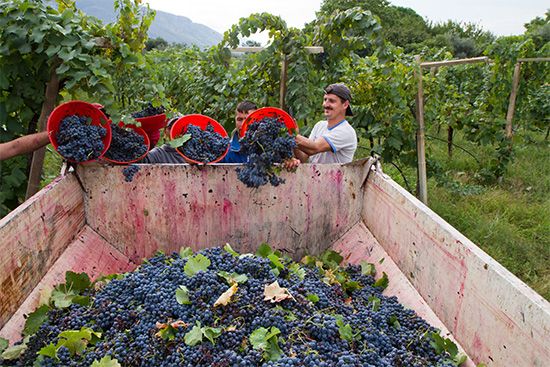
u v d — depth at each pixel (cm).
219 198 383
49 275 288
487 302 224
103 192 360
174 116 404
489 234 594
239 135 412
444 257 266
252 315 247
